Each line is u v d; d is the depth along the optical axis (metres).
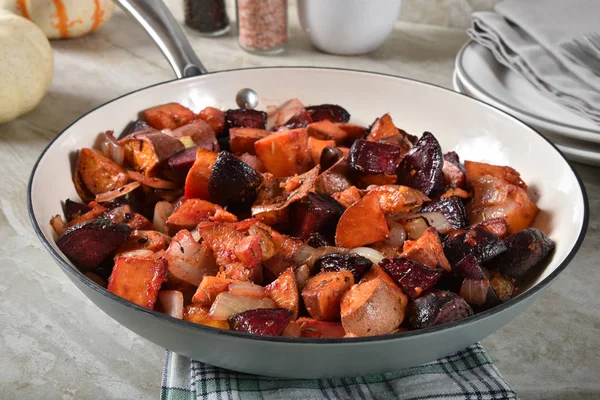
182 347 0.46
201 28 0.92
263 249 0.52
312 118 0.66
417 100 0.67
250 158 0.60
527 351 0.55
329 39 0.87
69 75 0.83
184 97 0.66
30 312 0.56
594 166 0.71
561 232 0.55
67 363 0.53
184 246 0.52
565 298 0.59
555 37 0.76
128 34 0.93
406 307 0.49
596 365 0.54
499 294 0.53
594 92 0.70
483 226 0.55
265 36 0.87
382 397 0.50
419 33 0.95
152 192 0.59
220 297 0.49
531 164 0.60
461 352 0.53
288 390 0.50
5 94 0.73
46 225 0.54
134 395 0.52
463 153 0.64
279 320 0.47
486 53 0.79
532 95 0.75
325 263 0.51
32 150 0.72
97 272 0.53
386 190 0.56
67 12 0.87
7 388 0.52
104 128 0.62
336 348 0.42
